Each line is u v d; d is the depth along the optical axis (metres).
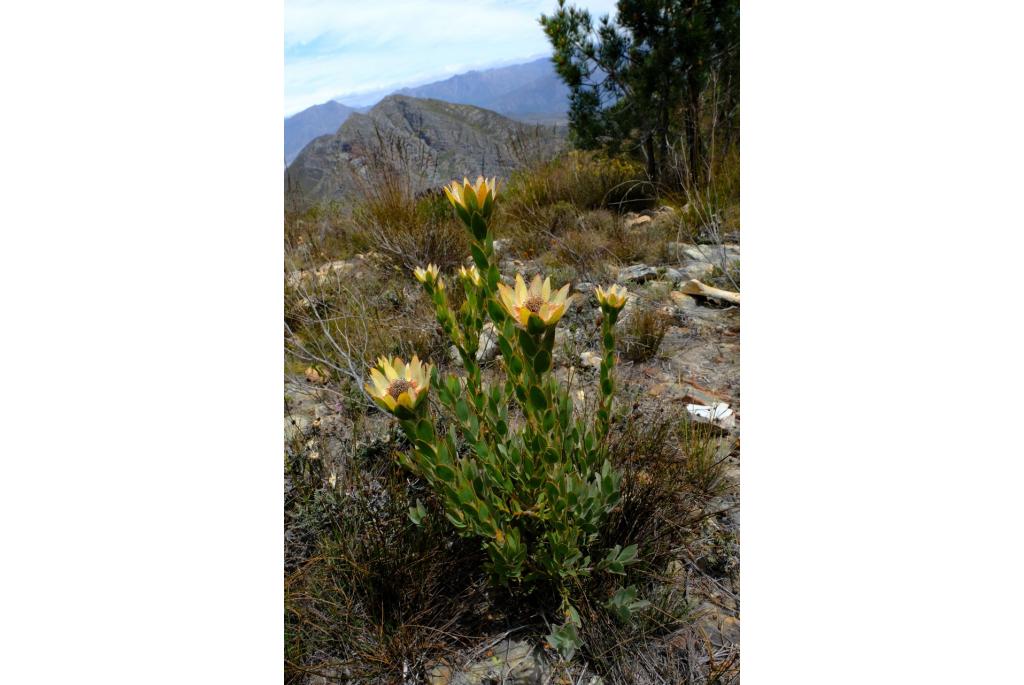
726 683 1.45
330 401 2.48
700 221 4.12
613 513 1.71
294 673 1.50
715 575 1.72
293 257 3.93
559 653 1.51
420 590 1.56
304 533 1.79
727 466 2.03
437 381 1.52
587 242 3.86
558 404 1.48
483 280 1.51
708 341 2.86
